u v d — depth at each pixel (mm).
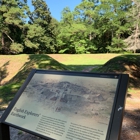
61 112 1718
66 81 1988
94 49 25531
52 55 18719
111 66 8492
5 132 1998
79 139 1470
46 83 2105
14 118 1930
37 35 22281
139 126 2891
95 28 24688
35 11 25703
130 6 23391
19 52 22422
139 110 3760
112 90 1612
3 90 5754
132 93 5555
